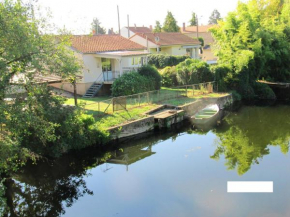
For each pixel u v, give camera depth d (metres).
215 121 24.97
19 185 14.03
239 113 27.72
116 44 32.91
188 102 26.14
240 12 34.94
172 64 40.03
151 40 46.88
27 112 10.92
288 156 16.16
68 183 14.05
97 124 18.50
